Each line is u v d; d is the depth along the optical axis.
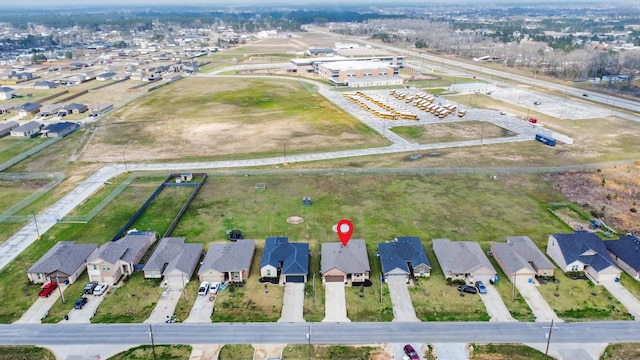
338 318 58.62
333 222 83.19
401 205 89.50
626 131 138.88
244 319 58.47
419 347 53.59
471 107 168.75
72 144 130.75
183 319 58.47
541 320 57.78
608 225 81.56
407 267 66.62
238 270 65.56
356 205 89.69
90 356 52.31
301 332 56.16
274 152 121.12
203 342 54.53
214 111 167.62
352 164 111.56
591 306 60.25
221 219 84.50
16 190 99.19
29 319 58.56
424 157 116.31
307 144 127.44
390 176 103.88
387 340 54.75
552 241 71.62
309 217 85.06
